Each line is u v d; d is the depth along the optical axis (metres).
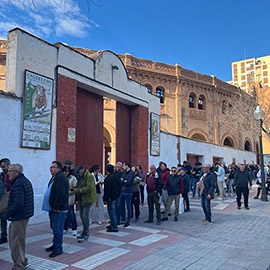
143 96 14.50
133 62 24.12
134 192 9.17
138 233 7.34
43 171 8.61
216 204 12.85
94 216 8.62
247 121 27.88
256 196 14.91
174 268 4.91
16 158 7.89
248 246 6.41
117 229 7.51
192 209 11.56
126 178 8.28
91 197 6.51
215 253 5.83
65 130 9.49
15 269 4.60
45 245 6.10
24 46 8.36
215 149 23.34
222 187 14.41
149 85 24.81
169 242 6.56
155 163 15.11
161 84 25.28
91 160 11.17
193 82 27.08
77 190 6.39
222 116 29.89
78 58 10.35
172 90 25.91
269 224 8.79
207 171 8.99
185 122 26.23
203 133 27.69
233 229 8.11
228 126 29.44
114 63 12.44
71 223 7.08
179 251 5.88
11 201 4.64
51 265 4.96
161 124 24.81
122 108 13.59
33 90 8.45
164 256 5.52
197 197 15.18
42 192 8.53
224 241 6.84
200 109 28.14
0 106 7.63
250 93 35.91
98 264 5.03
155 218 9.73
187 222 9.05
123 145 13.41
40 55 8.84
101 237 6.86
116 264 5.04
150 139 14.71
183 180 11.02
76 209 10.17
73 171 7.29
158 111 15.83
